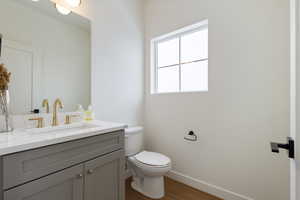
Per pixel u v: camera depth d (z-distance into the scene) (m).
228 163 1.54
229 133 1.53
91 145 1.01
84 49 1.54
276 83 1.28
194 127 1.78
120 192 1.22
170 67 2.16
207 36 1.79
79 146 0.94
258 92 1.37
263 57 1.34
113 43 1.83
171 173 1.99
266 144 1.34
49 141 0.79
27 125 1.16
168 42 2.19
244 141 1.45
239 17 1.46
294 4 0.56
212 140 1.65
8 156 0.67
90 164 1.00
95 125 1.30
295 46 0.55
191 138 1.79
